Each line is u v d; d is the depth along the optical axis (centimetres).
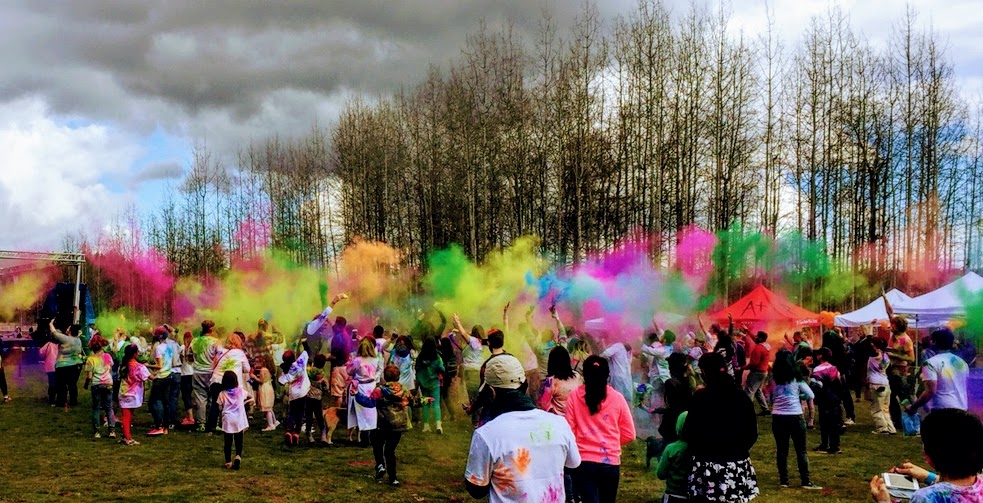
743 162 3369
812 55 3447
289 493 870
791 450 1188
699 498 486
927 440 306
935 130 3297
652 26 3238
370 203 4662
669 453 515
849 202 3612
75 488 887
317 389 1223
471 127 3747
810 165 3456
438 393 1328
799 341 1567
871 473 999
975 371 1839
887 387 1360
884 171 3494
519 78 3653
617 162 3572
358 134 4803
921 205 3347
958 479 296
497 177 3903
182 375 1417
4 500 825
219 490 881
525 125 3675
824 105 3450
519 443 382
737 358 1736
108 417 1277
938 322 2189
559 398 700
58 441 1229
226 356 1294
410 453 1130
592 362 589
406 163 4512
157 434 1296
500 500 378
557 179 3738
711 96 3225
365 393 1169
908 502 317
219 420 1355
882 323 1903
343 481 938
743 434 485
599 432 579
